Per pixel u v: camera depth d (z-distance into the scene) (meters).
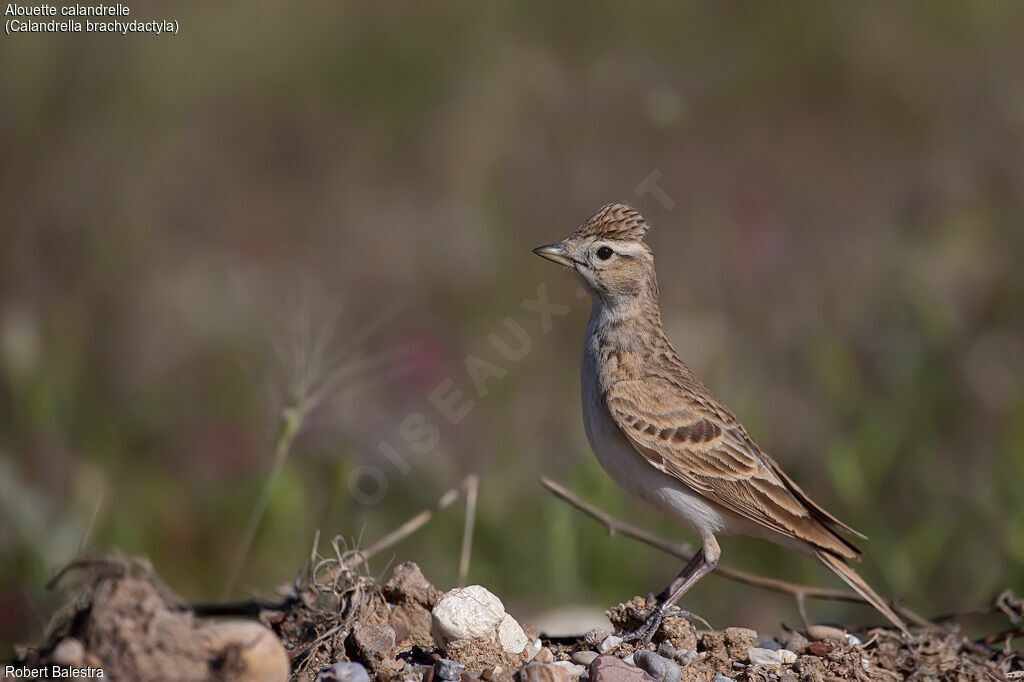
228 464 18.80
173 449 19.14
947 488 18.19
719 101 28.27
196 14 28.38
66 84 26.31
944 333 20.47
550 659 10.52
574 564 16.67
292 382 14.31
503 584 16.95
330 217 25.33
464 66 28.45
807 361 21.14
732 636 11.27
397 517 17.64
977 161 26.50
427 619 11.30
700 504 13.18
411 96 28.23
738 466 13.12
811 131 27.89
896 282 22.70
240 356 20.73
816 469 19.03
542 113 26.72
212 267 23.48
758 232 24.44
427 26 29.11
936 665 11.48
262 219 25.36
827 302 22.50
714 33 29.55
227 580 17.06
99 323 21.94
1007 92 28.33
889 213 25.41
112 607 9.02
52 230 24.22
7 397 18.27
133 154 26.33
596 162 25.80
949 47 29.72
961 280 22.36
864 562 17.52
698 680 10.84
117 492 18.17
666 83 27.28
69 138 25.95
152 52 27.59
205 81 27.98
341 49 28.84
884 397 19.89
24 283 22.98
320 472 18.08
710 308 22.58
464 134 26.64
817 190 26.06
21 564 15.57
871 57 29.14
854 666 11.23
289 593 12.22
